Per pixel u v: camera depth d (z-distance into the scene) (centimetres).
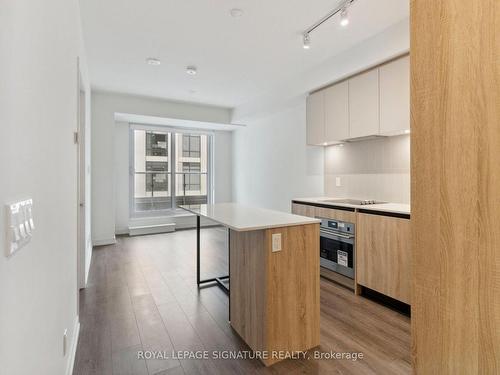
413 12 107
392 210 254
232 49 325
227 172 712
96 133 485
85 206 325
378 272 265
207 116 586
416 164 108
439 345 101
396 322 234
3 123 69
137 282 322
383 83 282
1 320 66
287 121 500
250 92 488
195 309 258
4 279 69
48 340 117
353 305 264
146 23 270
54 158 133
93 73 399
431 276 103
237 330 217
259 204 589
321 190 424
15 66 79
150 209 634
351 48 315
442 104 98
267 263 180
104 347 199
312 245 198
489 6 86
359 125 309
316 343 199
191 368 178
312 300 198
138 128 605
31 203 90
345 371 174
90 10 247
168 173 652
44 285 110
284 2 237
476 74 89
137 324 230
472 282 92
